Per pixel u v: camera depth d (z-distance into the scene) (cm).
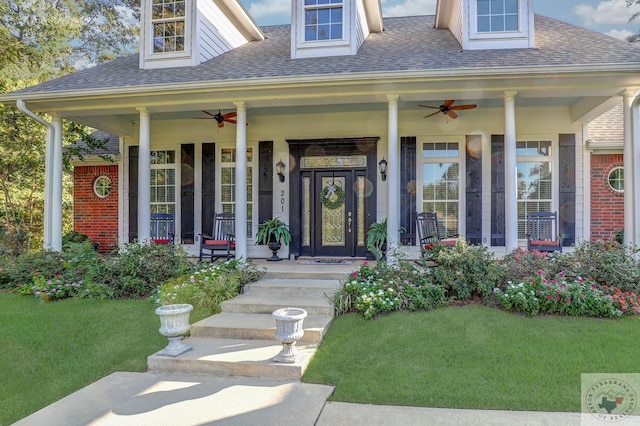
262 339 440
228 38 889
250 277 603
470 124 792
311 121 837
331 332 441
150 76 720
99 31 1859
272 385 351
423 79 590
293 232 830
